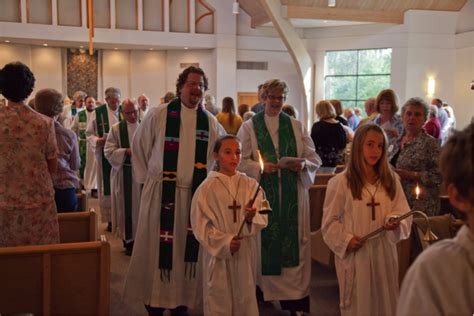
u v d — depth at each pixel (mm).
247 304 2777
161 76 16188
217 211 2758
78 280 2541
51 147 2719
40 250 2457
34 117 2660
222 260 2752
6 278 2451
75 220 3301
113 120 6410
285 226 3424
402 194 2691
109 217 5910
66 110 10422
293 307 3473
